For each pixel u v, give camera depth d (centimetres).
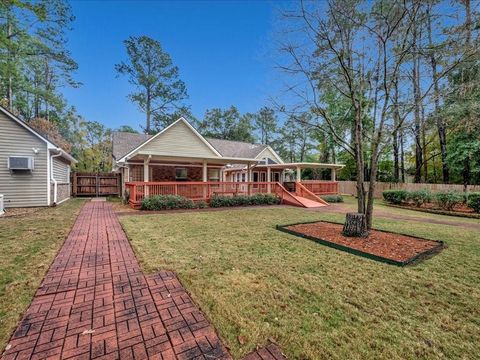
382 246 475
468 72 612
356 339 210
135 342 200
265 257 411
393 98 611
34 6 1091
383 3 530
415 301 275
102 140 3309
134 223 698
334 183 1745
